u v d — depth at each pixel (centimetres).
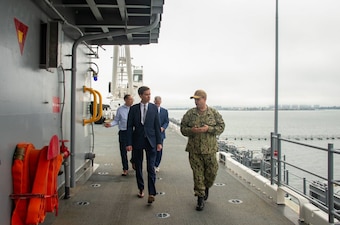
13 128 356
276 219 479
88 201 566
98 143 1469
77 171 686
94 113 753
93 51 805
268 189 593
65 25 548
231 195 605
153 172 557
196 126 520
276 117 1190
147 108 561
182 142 1520
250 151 1102
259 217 487
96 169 855
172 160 1009
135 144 563
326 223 417
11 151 350
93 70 828
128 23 697
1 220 324
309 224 455
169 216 493
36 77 437
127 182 709
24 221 348
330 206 410
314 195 709
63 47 581
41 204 349
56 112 538
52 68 490
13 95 357
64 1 575
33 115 424
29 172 366
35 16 434
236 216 493
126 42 848
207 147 521
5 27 337
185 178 754
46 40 451
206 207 536
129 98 771
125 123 769
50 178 369
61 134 563
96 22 689
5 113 336
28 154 366
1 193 324
